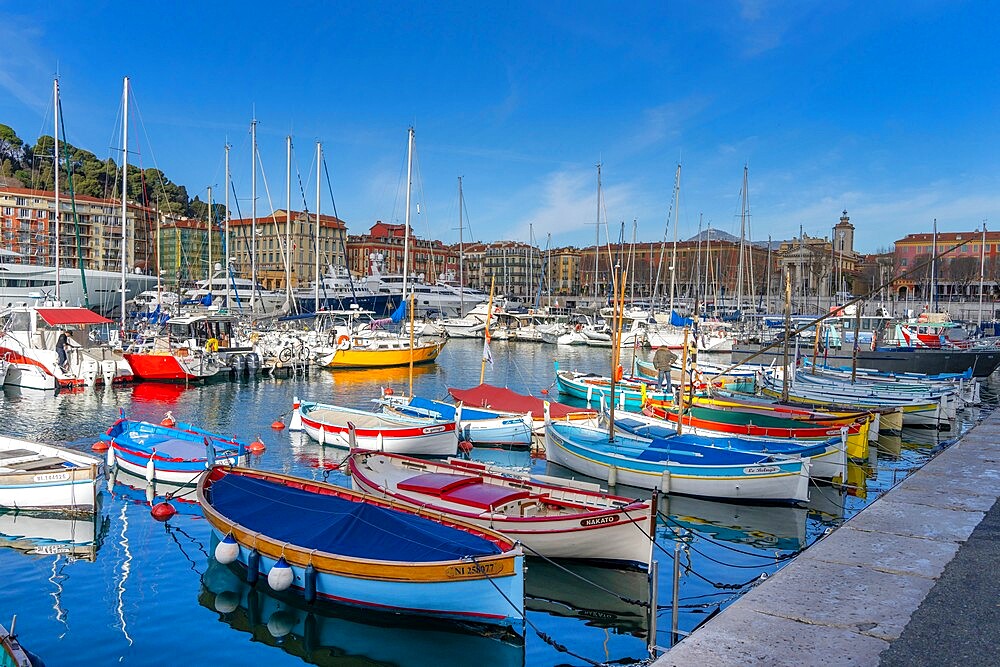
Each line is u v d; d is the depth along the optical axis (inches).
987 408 1750.7
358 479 819.4
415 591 553.9
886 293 5477.4
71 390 1797.5
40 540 751.1
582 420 1237.7
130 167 6250.0
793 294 4909.0
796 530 837.8
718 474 911.0
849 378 1876.2
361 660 544.1
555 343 3673.7
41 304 1941.4
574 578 676.1
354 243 7440.9
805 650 331.0
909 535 500.4
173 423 1107.9
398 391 1957.4
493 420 1238.3
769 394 1632.6
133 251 5728.3
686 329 1344.7
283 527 629.9
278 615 600.7
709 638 342.3
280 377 2194.9
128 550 727.1
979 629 354.0
